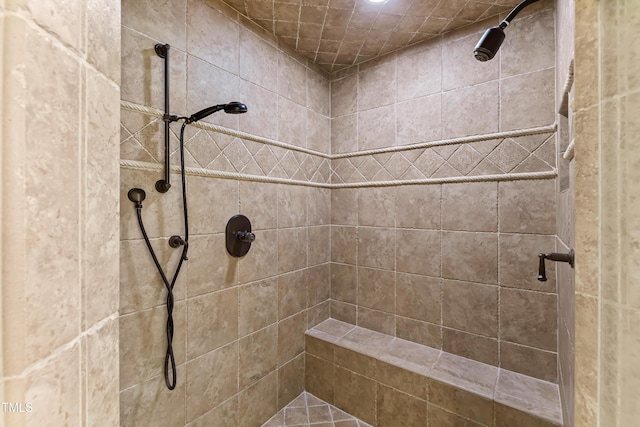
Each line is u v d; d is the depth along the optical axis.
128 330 1.08
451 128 1.64
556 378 1.37
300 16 1.51
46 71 0.27
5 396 0.24
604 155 0.38
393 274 1.86
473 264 1.58
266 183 1.64
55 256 0.28
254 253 1.57
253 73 1.55
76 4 0.31
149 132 1.13
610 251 0.37
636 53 0.34
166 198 1.19
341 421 1.65
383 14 1.49
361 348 1.71
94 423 0.34
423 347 1.72
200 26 1.30
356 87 2.01
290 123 1.79
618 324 0.36
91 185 0.34
